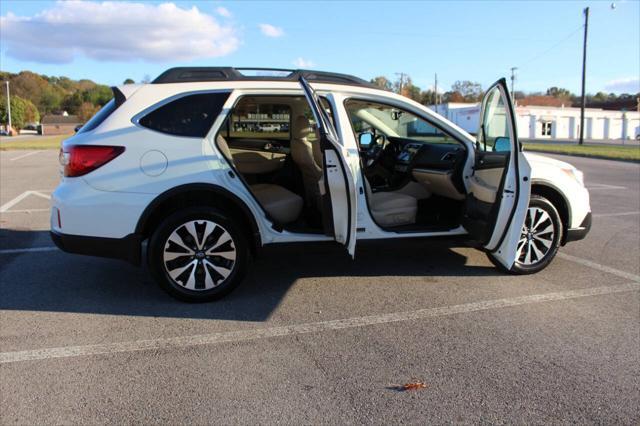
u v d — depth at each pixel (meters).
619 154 23.64
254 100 4.94
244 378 2.99
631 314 3.97
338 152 3.81
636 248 5.94
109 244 3.92
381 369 3.11
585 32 36.03
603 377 3.03
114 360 3.20
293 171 5.53
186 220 4.00
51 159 19.53
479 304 4.16
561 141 47.00
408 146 5.46
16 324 3.73
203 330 3.66
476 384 2.94
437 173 4.79
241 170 5.39
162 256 4.01
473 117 50.59
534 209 4.78
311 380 2.97
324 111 3.95
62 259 5.38
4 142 38.22
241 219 4.29
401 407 2.71
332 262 5.27
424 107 4.66
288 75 4.36
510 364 3.17
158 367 3.12
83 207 3.86
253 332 3.63
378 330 3.66
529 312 4.00
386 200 4.79
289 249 4.29
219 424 2.55
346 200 3.93
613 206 8.99
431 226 4.68
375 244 4.45
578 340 3.51
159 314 3.94
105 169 3.88
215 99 4.12
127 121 3.96
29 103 99.12
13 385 2.89
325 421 2.59
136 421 2.57
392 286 4.58
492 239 4.36
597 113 62.00
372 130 6.14
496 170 4.36
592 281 4.74
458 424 2.57
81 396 2.79
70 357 3.23
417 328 3.70
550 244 4.88
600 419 2.62
